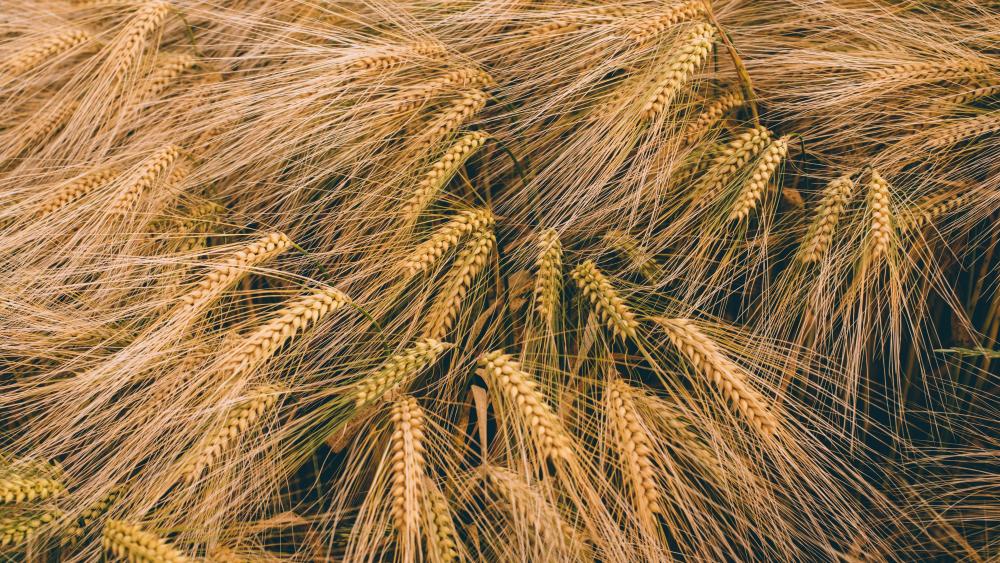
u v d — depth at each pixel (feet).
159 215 4.37
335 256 4.40
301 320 4.03
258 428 4.11
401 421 4.03
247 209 4.48
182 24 4.76
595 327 4.18
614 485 4.13
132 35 4.46
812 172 4.40
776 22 4.49
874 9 4.40
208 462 4.01
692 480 4.17
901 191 4.25
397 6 4.49
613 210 4.33
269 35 4.57
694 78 4.32
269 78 4.36
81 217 4.33
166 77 4.54
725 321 4.36
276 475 4.14
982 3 4.37
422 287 4.23
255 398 4.06
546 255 4.14
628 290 4.20
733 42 4.41
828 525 4.15
